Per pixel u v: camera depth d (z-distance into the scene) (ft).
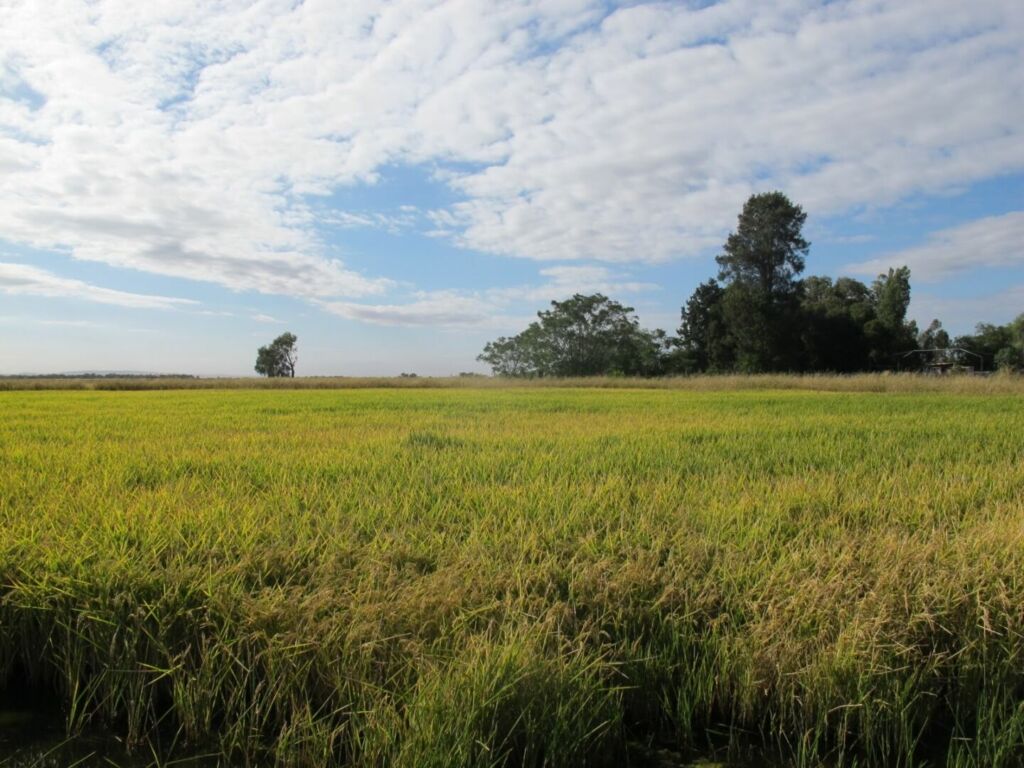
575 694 7.04
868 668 7.57
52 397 61.26
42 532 10.28
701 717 7.91
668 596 8.60
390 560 9.61
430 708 6.59
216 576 8.55
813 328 152.15
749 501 13.08
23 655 8.55
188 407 43.47
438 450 20.65
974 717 8.00
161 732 7.71
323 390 86.84
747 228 152.97
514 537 10.69
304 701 7.43
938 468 17.80
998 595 8.44
